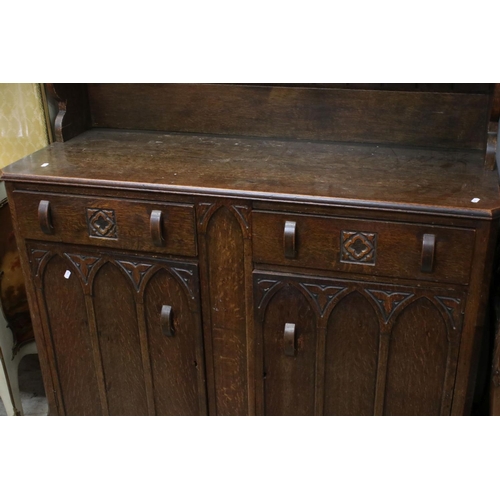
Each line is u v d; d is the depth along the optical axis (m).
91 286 2.44
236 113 2.62
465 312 2.10
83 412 2.73
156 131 2.74
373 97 2.46
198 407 2.57
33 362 3.37
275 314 2.29
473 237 1.99
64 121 2.62
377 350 2.25
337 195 2.06
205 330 2.40
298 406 2.45
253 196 2.11
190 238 2.25
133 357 2.55
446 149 2.45
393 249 2.07
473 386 2.23
